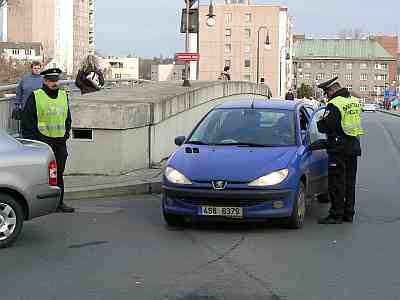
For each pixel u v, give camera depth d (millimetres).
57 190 8164
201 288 6191
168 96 15141
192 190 8516
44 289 6152
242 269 6891
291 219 8781
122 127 12641
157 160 14406
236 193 8383
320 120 9539
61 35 89125
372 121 44500
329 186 9523
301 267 6992
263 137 9641
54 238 8383
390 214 10297
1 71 52781
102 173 12734
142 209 10469
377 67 166375
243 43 133750
